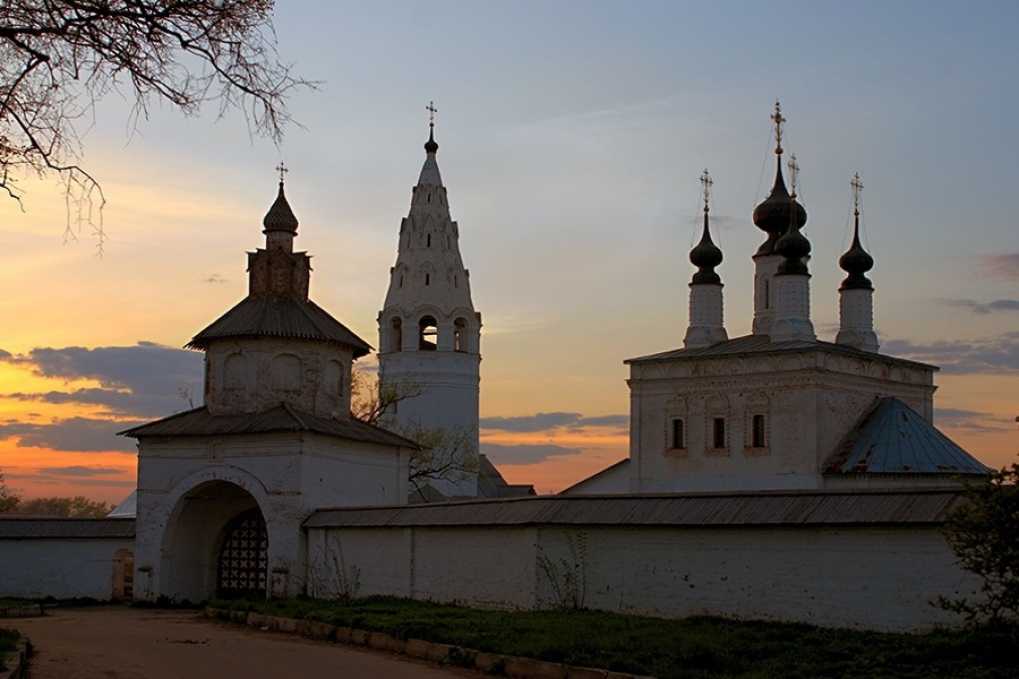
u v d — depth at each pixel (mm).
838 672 19172
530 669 20297
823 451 56125
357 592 36562
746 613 25984
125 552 46656
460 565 32688
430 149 81250
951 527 20250
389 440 44125
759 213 66250
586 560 29172
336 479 41312
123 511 62031
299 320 43594
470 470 76625
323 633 26984
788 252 60188
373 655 23641
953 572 22766
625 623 25156
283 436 39938
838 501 24984
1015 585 19438
